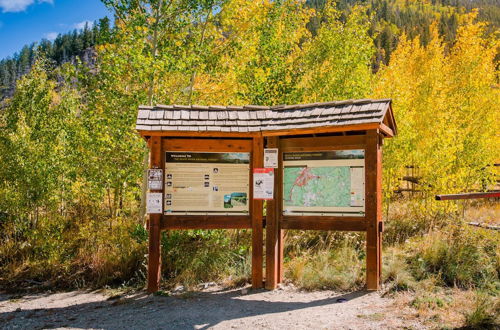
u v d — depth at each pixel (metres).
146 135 6.31
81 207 10.84
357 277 6.37
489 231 7.57
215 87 11.00
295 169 6.27
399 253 7.18
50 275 8.76
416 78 15.18
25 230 10.75
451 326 4.15
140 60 8.93
